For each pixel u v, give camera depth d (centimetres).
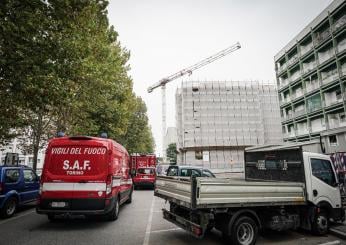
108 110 1978
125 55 2225
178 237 658
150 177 2084
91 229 736
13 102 1040
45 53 895
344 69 2948
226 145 6819
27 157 3806
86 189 741
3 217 883
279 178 754
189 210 605
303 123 3781
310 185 683
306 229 715
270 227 624
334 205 724
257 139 6988
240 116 7069
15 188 947
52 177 744
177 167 1542
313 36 3444
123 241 618
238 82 7294
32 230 721
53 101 1014
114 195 812
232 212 571
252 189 588
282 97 4350
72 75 1020
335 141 3086
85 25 1102
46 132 1883
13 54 810
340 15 3056
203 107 6994
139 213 999
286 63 4125
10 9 785
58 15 894
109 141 812
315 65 3441
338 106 3017
